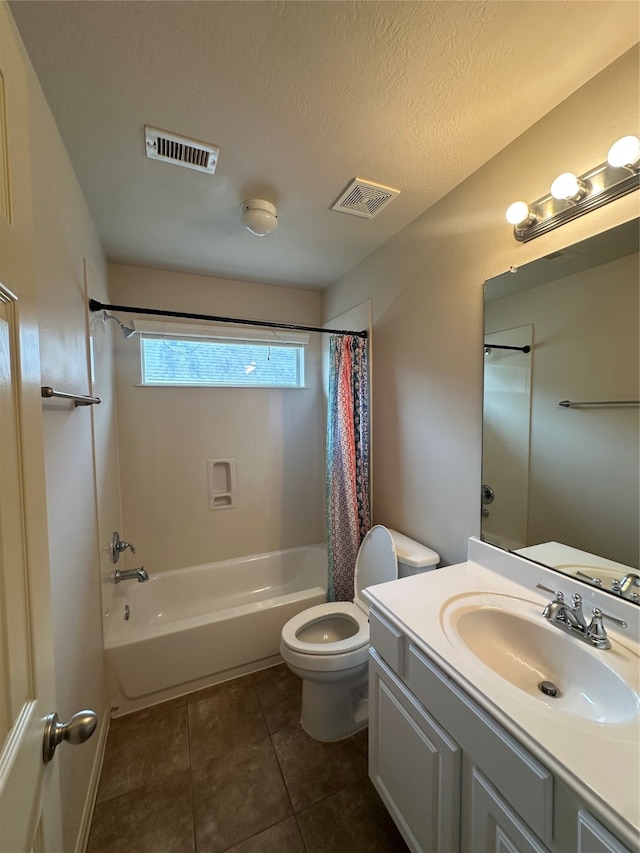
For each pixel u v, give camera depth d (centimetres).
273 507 281
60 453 109
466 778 85
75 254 136
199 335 249
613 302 103
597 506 108
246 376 271
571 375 114
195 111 111
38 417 61
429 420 174
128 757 148
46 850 57
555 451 119
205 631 188
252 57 95
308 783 137
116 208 163
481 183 141
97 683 151
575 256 112
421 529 181
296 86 103
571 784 62
